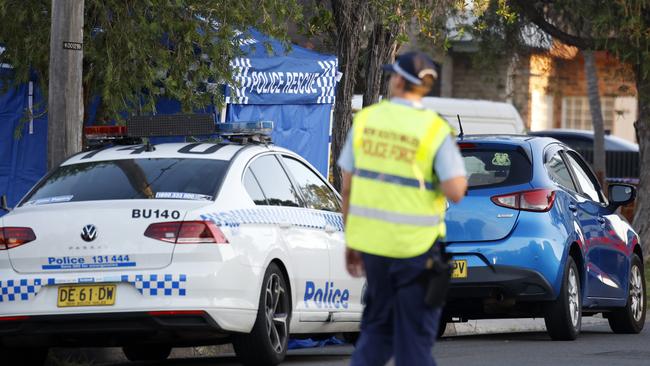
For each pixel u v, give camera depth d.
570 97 116.75
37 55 35.84
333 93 43.28
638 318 39.25
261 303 26.47
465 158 34.06
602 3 57.28
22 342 26.34
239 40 38.62
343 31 45.94
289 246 28.09
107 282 25.30
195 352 34.19
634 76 63.69
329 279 30.05
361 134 18.22
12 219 26.06
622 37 57.19
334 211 31.58
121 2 36.12
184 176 27.03
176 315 25.16
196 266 25.30
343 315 30.77
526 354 30.58
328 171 43.94
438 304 17.84
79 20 31.56
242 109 40.25
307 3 45.12
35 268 25.62
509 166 33.62
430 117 17.98
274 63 40.56
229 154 28.00
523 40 67.69
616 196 38.22
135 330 25.34
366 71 46.66
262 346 26.56
